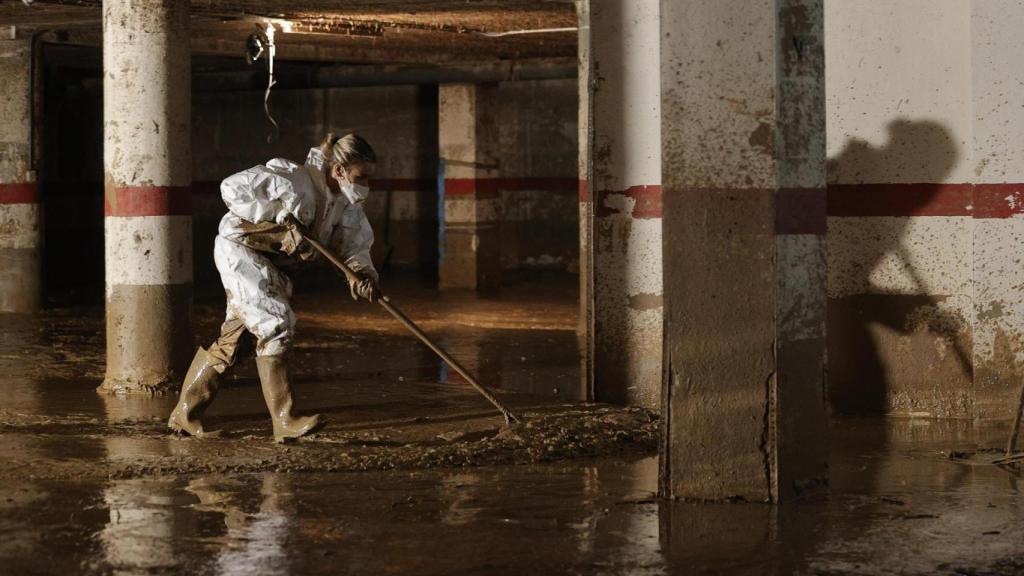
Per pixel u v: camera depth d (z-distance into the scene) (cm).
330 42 1466
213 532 489
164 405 778
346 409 763
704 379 541
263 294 658
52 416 737
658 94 775
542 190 1973
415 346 1101
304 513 518
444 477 588
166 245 827
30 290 1395
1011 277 738
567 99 1945
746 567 448
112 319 830
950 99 749
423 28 1306
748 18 520
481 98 1692
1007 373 743
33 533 487
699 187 534
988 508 532
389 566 446
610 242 794
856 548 471
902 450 664
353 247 682
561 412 753
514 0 1047
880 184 769
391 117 2064
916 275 766
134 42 816
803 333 545
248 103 2145
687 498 544
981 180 739
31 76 1372
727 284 534
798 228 537
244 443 659
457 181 1706
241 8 1131
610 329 798
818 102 544
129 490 557
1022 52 727
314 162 668
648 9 774
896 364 775
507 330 1227
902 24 756
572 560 455
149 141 820
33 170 1384
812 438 556
